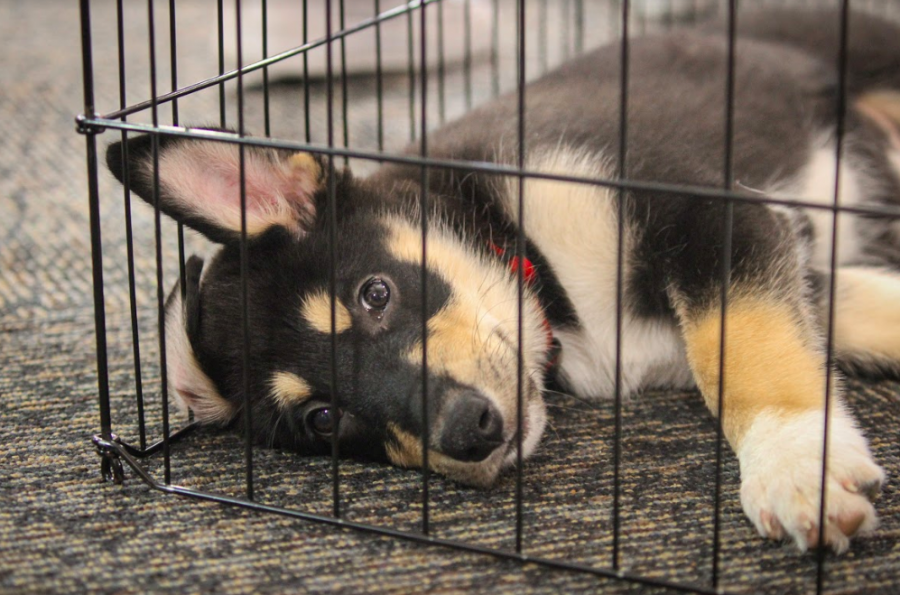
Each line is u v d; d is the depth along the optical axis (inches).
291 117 52.6
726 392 32.6
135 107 31.6
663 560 29.2
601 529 30.1
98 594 28.6
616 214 34.5
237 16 30.5
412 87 41.6
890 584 28.4
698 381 33.4
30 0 80.4
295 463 33.0
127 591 28.7
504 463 32.0
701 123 37.4
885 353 35.5
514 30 64.8
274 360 33.1
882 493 30.8
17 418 34.3
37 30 71.4
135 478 32.1
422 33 30.4
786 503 29.5
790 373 32.4
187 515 30.8
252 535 30.2
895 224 40.1
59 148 50.7
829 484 29.6
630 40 42.7
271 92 56.9
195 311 33.8
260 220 33.2
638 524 30.2
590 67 40.9
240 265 33.6
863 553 29.2
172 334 34.4
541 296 35.4
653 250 34.3
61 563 29.4
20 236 43.3
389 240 33.9
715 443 32.9
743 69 40.7
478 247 34.9
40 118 54.3
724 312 29.2
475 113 38.5
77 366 36.6
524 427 32.5
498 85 53.4
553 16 68.6
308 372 32.8
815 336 33.5
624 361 35.4
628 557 29.3
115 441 32.0
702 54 41.3
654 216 34.2
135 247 42.4
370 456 32.9
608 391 35.8
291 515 30.6
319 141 49.1
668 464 32.2
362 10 57.2
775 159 37.7
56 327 38.4
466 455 31.2
